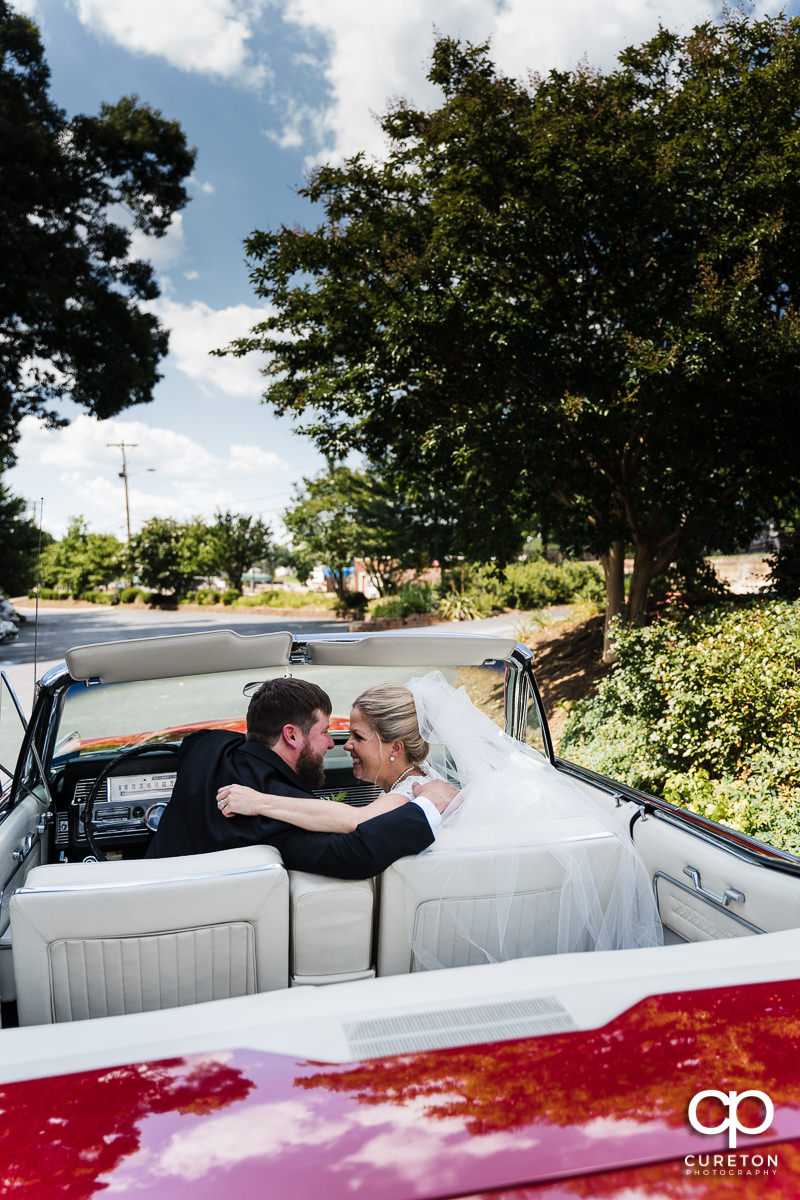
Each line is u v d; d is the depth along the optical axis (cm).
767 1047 111
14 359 2086
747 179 820
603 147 807
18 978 167
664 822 246
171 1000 173
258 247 1023
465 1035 115
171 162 2172
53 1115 101
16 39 1997
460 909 186
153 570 5003
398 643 295
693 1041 113
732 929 207
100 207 2181
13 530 3700
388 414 995
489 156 857
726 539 999
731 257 836
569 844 194
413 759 228
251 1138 95
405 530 2794
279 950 177
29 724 288
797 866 193
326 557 3494
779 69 811
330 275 1011
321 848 183
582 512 1036
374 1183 88
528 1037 114
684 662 611
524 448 862
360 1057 110
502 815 209
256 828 194
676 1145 93
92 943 167
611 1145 93
